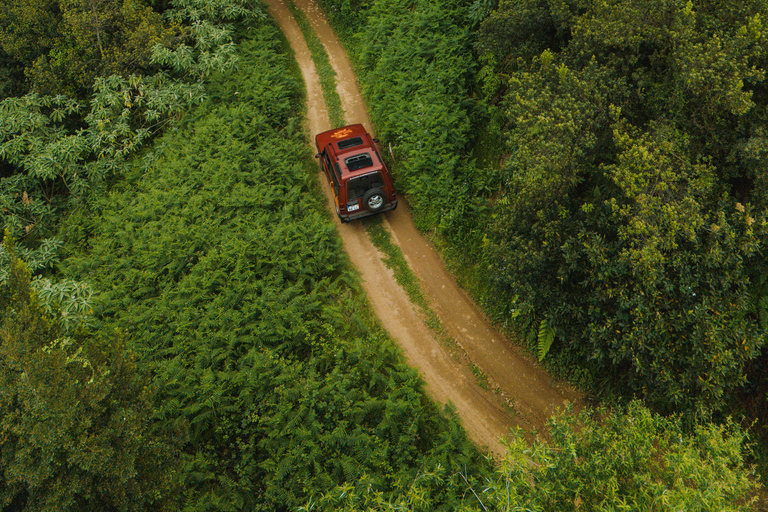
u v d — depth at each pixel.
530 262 11.90
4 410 7.60
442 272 15.72
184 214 16.89
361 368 13.15
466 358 13.91
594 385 12.88
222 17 23.03
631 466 7.64
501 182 16.48
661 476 7.49
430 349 14.15
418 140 17.62
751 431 11.27
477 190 16.61
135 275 15.52
